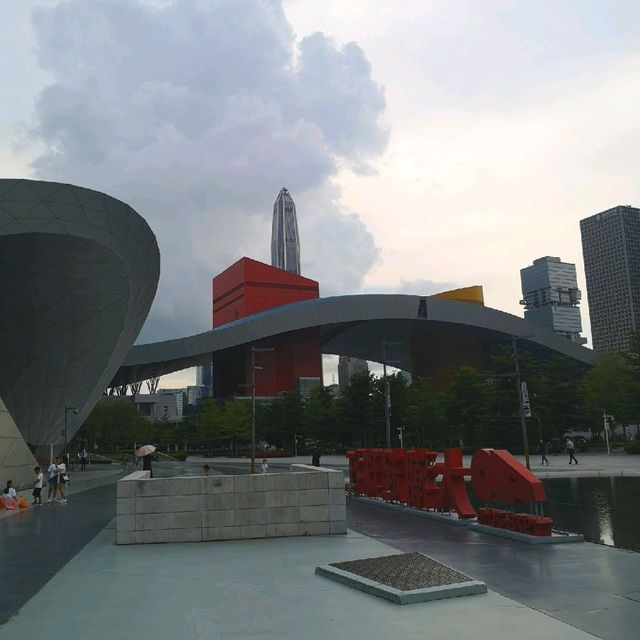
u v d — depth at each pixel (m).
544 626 5.62
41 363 36.84
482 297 117.44
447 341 114.69
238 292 134.62
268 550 10.31
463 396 63.47
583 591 6.96
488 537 11.37
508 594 6.86
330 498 12.01
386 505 17.17
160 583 7.92
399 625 5.71
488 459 12.21
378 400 65.25
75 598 7.20
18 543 11.94
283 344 107.00
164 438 100.88
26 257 29.23
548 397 58.28
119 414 72.69
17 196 26.31
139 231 32.97
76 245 29.58
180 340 91.12
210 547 10.85
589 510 15.73
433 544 10.62
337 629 5.64
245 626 5.83
